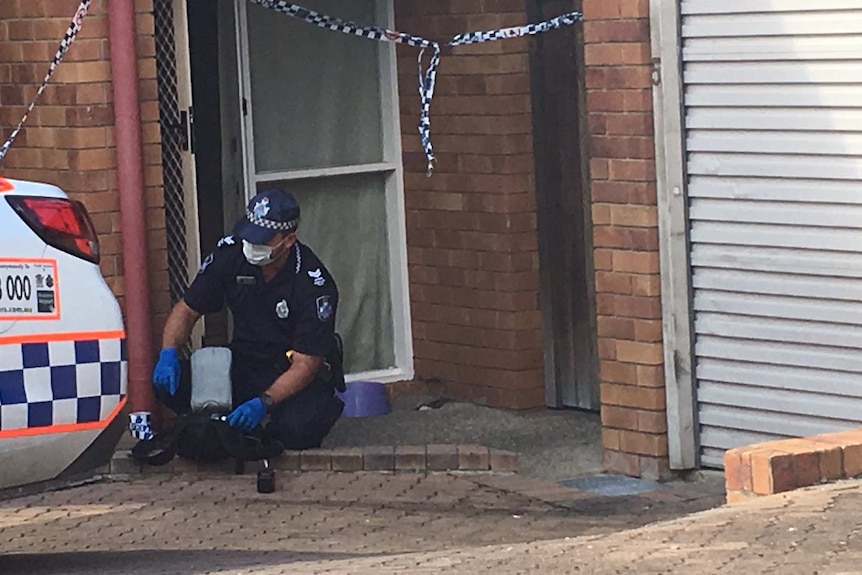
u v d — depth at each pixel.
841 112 8.26
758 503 6.65
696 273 8.89
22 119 9.66
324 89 11.35
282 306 9.11
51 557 7.35
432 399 11.31
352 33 10.38
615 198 9.02
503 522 8.05
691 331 8.93
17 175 9.76
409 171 11.42
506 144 10.74
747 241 8.66
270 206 8.92
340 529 7.89
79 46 9.44
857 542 5.81
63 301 6.40
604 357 9.23
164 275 9.73
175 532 7.87
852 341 8.36
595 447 9.98
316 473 9.02
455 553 6.55
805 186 8.42
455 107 11.02
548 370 10.92
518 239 10.82
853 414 8.40
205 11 10.81
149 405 9.53
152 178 9.64
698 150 8.78
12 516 8.27
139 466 9.02
